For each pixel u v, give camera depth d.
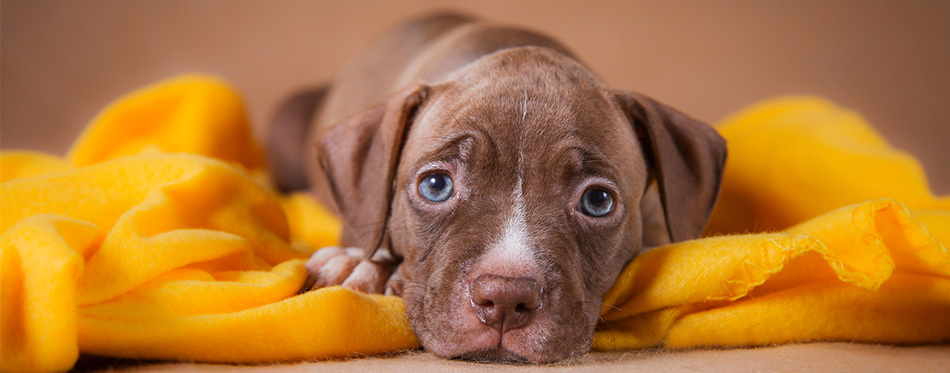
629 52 1.12
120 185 0.43
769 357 0.40
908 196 0.51
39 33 1.06
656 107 0.47
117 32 1.08
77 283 0.37
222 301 0.38
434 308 0.41
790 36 1.13
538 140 0.42
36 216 0.37
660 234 0.52
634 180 0.45
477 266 0.40
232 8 1.11
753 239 0.41
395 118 0.46
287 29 1.11
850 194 0.52
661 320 0.41
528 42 0.54
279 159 0.82
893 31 1.13
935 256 0.40
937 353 0.41
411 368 0.38
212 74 1.10
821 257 0.41
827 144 0.54
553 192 0.42
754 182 0.55
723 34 1.12
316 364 0.38
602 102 0.45
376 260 0.47
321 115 0.72
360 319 0.40
